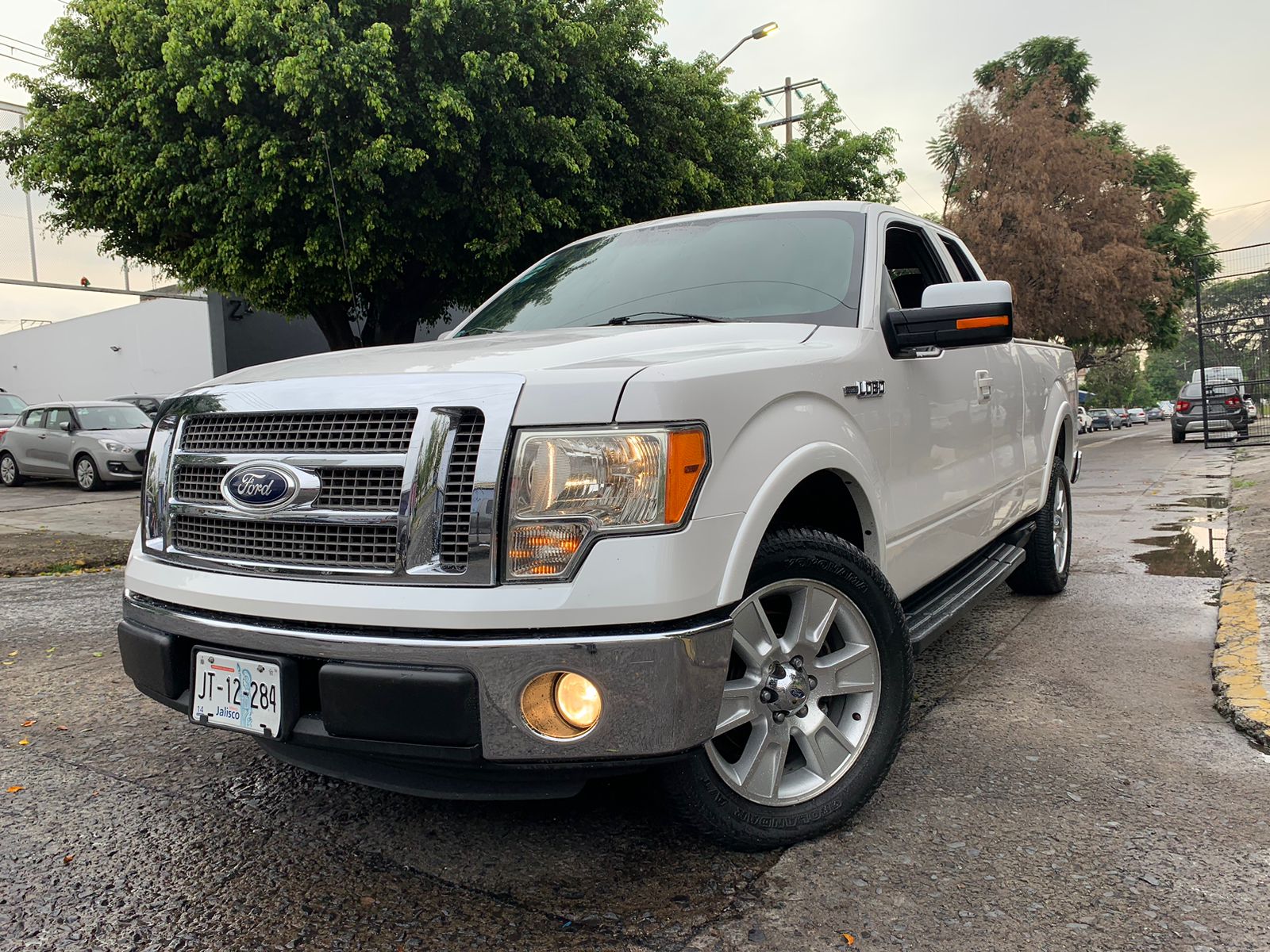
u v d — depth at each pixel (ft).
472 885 7.52
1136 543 24.09
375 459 6.84
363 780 7.19
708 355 7.63
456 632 6.51
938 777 9.48
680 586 6.59
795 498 9.04
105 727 11.58
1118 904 7.02
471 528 6.54
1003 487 13.64
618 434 6.60
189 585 7.59
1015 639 14.90
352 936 6.81
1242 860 7.66
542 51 33.45
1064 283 78.89
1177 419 70.54
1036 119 81.66
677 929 6.81
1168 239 95.81
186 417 8.02
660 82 38.99
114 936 6.89
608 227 37.68
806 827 7.96
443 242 35.19
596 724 6.50
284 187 30.60
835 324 9.64
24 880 7.75
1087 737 10.54
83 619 17.83
